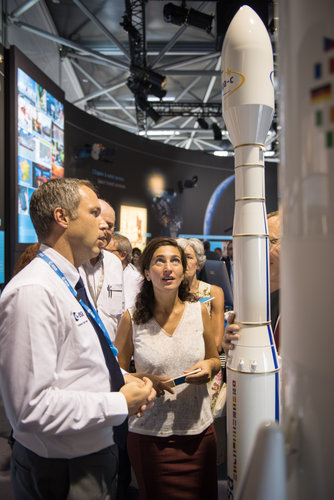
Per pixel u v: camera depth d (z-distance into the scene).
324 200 0.41
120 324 1.60
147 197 9.62
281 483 0.46
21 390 0.87
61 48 8.31
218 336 2.09
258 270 1.08
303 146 0.43
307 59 0.43
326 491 0.43
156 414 1.41
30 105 4.95
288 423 0.47
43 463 0.98
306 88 0.43
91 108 11.30
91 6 6.90
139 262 1.56
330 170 0.41
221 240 11.41
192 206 10.95
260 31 1.04
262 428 0.49
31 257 1.81
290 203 0.46
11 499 1.99
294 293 0.46
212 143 14.00
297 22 0.44
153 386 1.35
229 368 1.11
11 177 4.52
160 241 1.55
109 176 8.52
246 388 1.06
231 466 1.10
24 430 0.88
